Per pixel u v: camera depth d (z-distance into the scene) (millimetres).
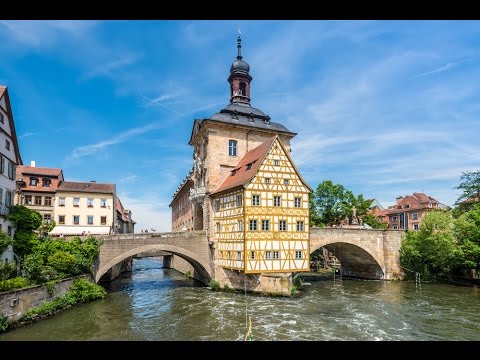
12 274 22375
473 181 41438
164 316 20938
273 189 28969
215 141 35375
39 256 23734
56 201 46062
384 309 23438
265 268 27984
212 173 34688
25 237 26219
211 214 33562
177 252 30734
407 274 38875
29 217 27219
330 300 26516
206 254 32031
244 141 36781
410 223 65750
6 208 25375
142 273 46719
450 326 19312
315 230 36188
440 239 35594
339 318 20859
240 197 28672
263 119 38750
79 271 25375
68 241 26609
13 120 27219
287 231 29062
